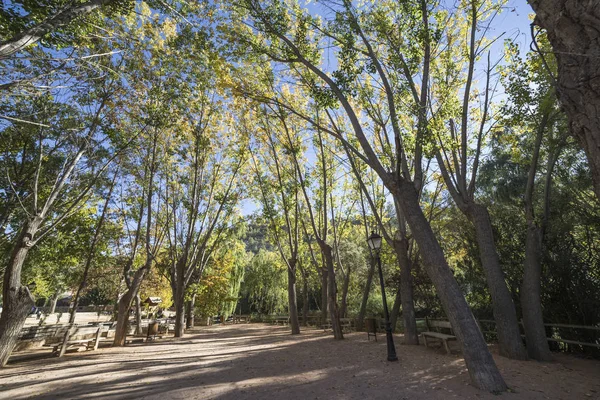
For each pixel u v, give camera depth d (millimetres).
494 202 12789
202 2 9352
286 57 9602
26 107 9906
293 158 18469
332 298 14773
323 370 7793
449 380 6250
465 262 12555
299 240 25812
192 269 20703
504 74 8945
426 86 8039
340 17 8250
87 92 9391
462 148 8828
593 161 3172
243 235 30953
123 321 14984
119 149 12703
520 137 10805
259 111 16422
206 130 19344
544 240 9250
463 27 10055
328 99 8609
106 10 7516
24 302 9797
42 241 14875
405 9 8062
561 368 6867
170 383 6996
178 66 12719
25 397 6141
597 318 8078
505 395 5223
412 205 6832
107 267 20938
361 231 27734
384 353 9742
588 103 3223
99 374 8055
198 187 20359
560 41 3586
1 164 12617
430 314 16312
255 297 42438
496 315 8219
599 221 9102
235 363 9281
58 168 13883
